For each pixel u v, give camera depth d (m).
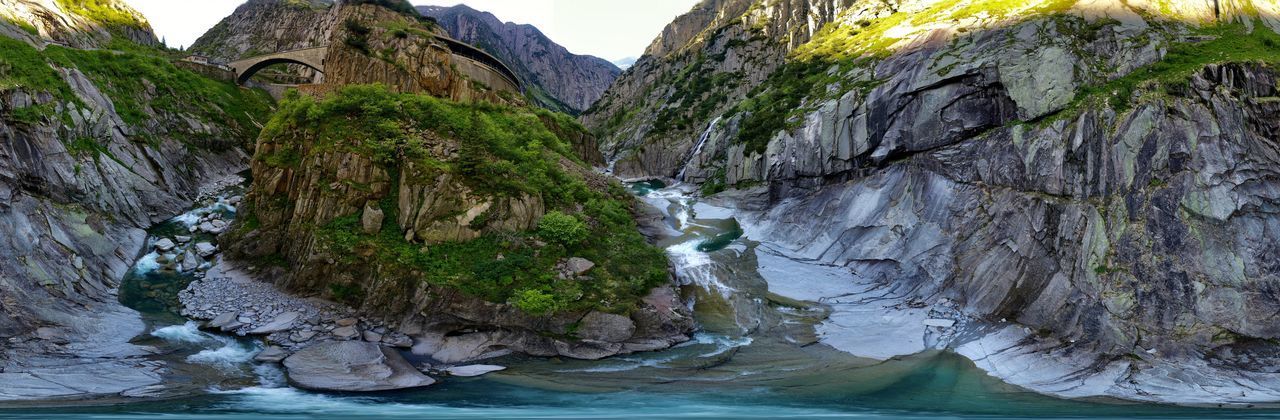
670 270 31.12
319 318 25.36
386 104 33.53
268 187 31.89
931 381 21.48
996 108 35.41
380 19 83.56
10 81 31.48
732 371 22.33
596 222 32.72
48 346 21.00
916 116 37.84
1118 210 26.31
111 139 37.28
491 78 66.06
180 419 14.98
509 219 29.28
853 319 28.58
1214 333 22.38
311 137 32.31
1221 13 38.09
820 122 43.50
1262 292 23.06
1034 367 22.48
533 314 23.98
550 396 18.88
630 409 17.41
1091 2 38.91
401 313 25.41
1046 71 33.88
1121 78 32.28
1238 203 24.89
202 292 27.80
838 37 68.81
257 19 134.88
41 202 28.12
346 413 16.28
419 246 27.72
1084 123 29.36
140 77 47.12
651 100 107.12
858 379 21.59
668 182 66.12
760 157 48.34
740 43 94.06
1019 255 28.39
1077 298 25.11
